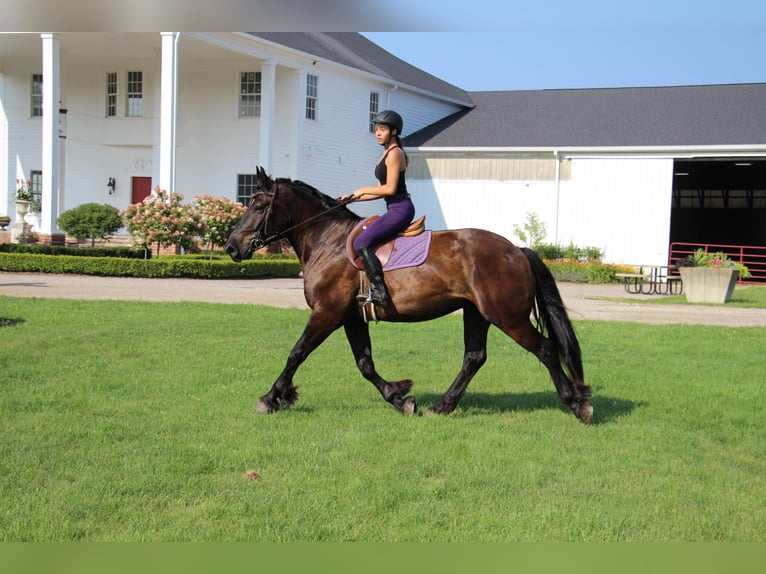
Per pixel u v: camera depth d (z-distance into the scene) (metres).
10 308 13.29
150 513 4.59
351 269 6.71
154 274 22.11
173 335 11.05
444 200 32.81
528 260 6.62
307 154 30.06
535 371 9.27
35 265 22.67
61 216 28.05
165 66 25.36
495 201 32.00
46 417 6.64
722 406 7.58
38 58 33.31
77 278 21.08
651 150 29.47
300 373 8.82
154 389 7.82
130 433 6.21
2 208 34.19
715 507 4.82
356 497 4.86
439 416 6.89
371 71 33.00
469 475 5.30
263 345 10.53
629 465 5.61
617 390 8.31
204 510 4.62
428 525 4.49
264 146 28.22
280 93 29.88
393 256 6.59
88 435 6.13
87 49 29.64
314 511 4.63
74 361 9.12
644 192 29.80
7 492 4.86
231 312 13.71
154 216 22.50
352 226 6.91
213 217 22.84
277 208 7.00
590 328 13.41
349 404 7.37
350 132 32.44
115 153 32.50
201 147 31.16
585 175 30.59
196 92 31.12
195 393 7.71
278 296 17.44
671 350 11.06
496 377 8.90
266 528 4.38
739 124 30.64
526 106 36.94
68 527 4.35
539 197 31.30
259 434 6.21
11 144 34.00
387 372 9.02
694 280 19.75
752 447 6.20
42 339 10.30
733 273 19.62
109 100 32.44
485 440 6.15
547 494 5.00
